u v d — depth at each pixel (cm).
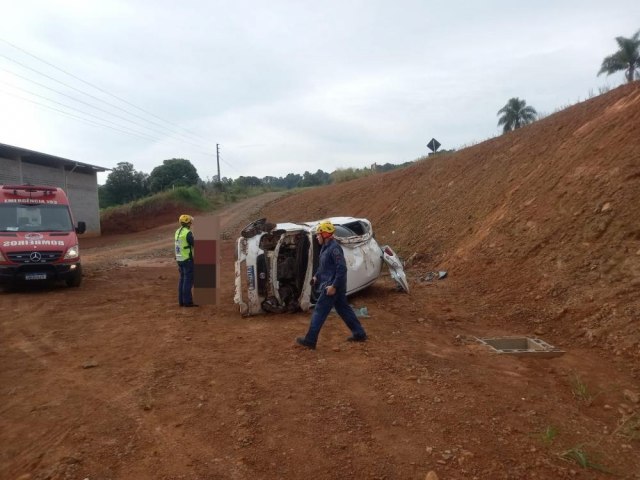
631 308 652
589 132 1155
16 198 1219
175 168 6900
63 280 1210
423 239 1532
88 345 702
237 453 390
